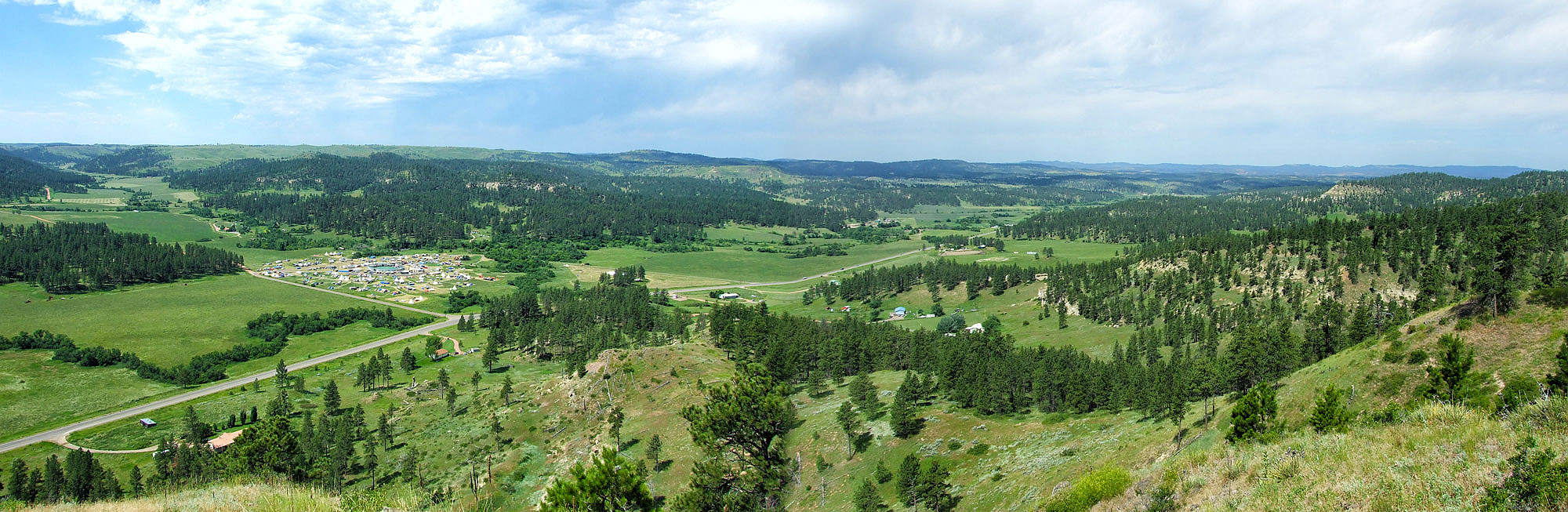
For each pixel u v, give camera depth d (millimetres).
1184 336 157125
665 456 92938
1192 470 35344
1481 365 59281
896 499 70312
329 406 138750
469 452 105938
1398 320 131125
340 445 102625
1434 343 64812
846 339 143125
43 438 130625
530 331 195750
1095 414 88500
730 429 63969
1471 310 65938
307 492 30203
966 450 81938
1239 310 167625
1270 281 186375
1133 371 108000
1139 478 40719
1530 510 19297
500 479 94188
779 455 76250
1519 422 24844
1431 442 25938
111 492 94062
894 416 90188
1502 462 21859
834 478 82062
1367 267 176875
